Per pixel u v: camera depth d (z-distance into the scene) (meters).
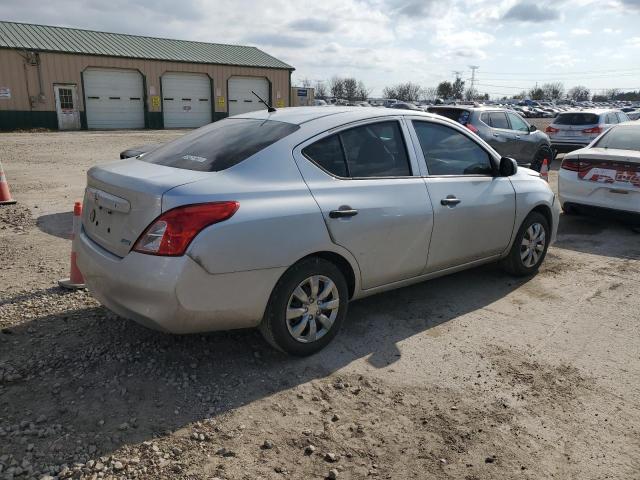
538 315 4.48
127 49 32.75
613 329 4.24
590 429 2.97
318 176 3.59
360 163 3.85
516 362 3.69
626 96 134.50
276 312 3.39
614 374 3.55
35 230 6.76
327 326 3.69
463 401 3.21
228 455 2.69
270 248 3.21
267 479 2.53
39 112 29.36
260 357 3.64
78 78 30.27
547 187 5.44
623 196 7.05
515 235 5.07
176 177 3.22
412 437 2.87
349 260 3.69
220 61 35.75
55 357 3.53
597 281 5.35
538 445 2.83
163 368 3.45
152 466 2.58
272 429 2.90
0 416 2.91
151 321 3.07
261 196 3.26
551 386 3.39
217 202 3.06
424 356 3.74
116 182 3.28
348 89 86.44
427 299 4.77
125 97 32.38
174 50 35.25
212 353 3.66
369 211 3.72
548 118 62.44
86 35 32.88
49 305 4.33
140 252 3.02
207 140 3.87
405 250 4.03
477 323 4.29
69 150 17.88
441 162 4.42
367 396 3.24
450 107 12.33
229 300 3.14
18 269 5.21
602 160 7.18
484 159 4.83
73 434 2.79
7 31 29.95
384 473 2.60
